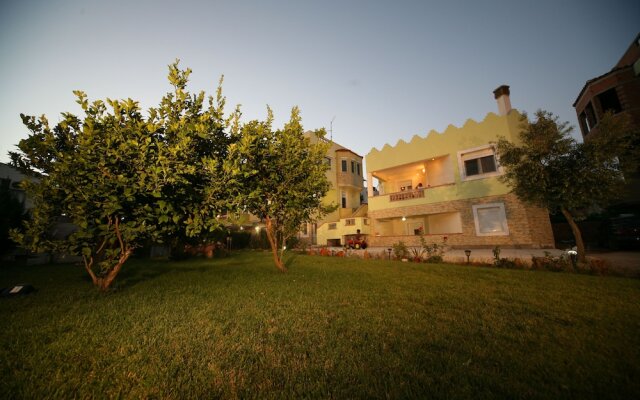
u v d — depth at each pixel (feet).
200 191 21.47
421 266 34.19
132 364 9.78
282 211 31.94
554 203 30.99
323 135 32.68
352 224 77.30
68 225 50.44
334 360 9.95
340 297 19.60
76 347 11.27
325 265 37.65
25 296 20.43
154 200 21.52
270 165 28.17
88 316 15.47
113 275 22.56
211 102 24.53
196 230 21.70
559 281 22.91
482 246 55.77
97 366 9.70
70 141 19.77
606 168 28.14
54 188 18.90
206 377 8.93
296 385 8.34
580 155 29.60
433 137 65.41
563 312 15.07
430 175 69.26
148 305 17.83
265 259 48.37
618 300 17.10
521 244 51.75
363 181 106.83
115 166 19.22
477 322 13.83
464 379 8.53
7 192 44.86
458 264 36.17
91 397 7.95
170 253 49.80
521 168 32.17
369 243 71.36
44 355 10.51
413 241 64.75
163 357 10.36
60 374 9.16
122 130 19.10
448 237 59.93
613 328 12.66
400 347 11.03
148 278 28.89
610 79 58.49
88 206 19.35
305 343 11.60
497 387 8.14
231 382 8.57
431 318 14.61
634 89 55.26
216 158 22.31
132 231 20.56
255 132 26.03
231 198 22.33
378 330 12.94
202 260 48.65
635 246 38.68
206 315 15.65
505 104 60.54
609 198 28.58
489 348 10.82
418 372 9.03
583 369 9.11
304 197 29.84
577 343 11.10
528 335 11.98
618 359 9.74
